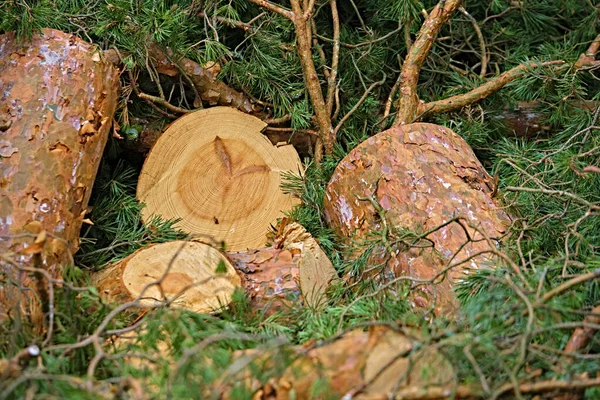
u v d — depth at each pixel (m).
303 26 3.59
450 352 2.69
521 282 2.87
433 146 3.30
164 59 3.52
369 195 3.28
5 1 3.27
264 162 3.52
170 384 2.65
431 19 3.62
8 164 3.11
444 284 3.07
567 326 2.71
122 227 3.39
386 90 3.83
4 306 2.93
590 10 3.95
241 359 2.67
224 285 3.10
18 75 3.23
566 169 3.29
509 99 3.72
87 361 2.87
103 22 3.47
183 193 3.46
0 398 2.60
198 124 3.50
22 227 3.04
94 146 3.25
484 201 3.23
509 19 3.97
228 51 3.57
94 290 2.84
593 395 2.68
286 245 3.26
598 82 3.82
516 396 2.63
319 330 2.96
